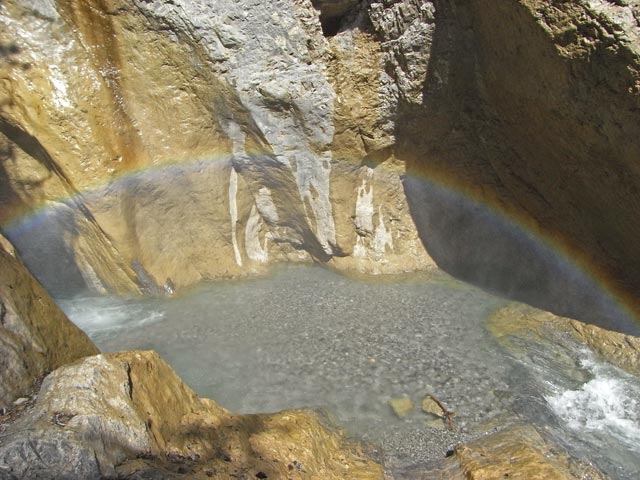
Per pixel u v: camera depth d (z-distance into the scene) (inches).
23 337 151.9
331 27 285.1
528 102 233.9
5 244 170.9
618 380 235.0
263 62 275.4
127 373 147.3
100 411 132.9
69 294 317.4
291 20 267.4
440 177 315.0
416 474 186.9
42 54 253.8
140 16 255.4
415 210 331.9
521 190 287.7
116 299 312.2
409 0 256.8
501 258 317.4
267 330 279.6
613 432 210.4
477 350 259.1
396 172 318.0
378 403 226.5
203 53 268.4
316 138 299.6
